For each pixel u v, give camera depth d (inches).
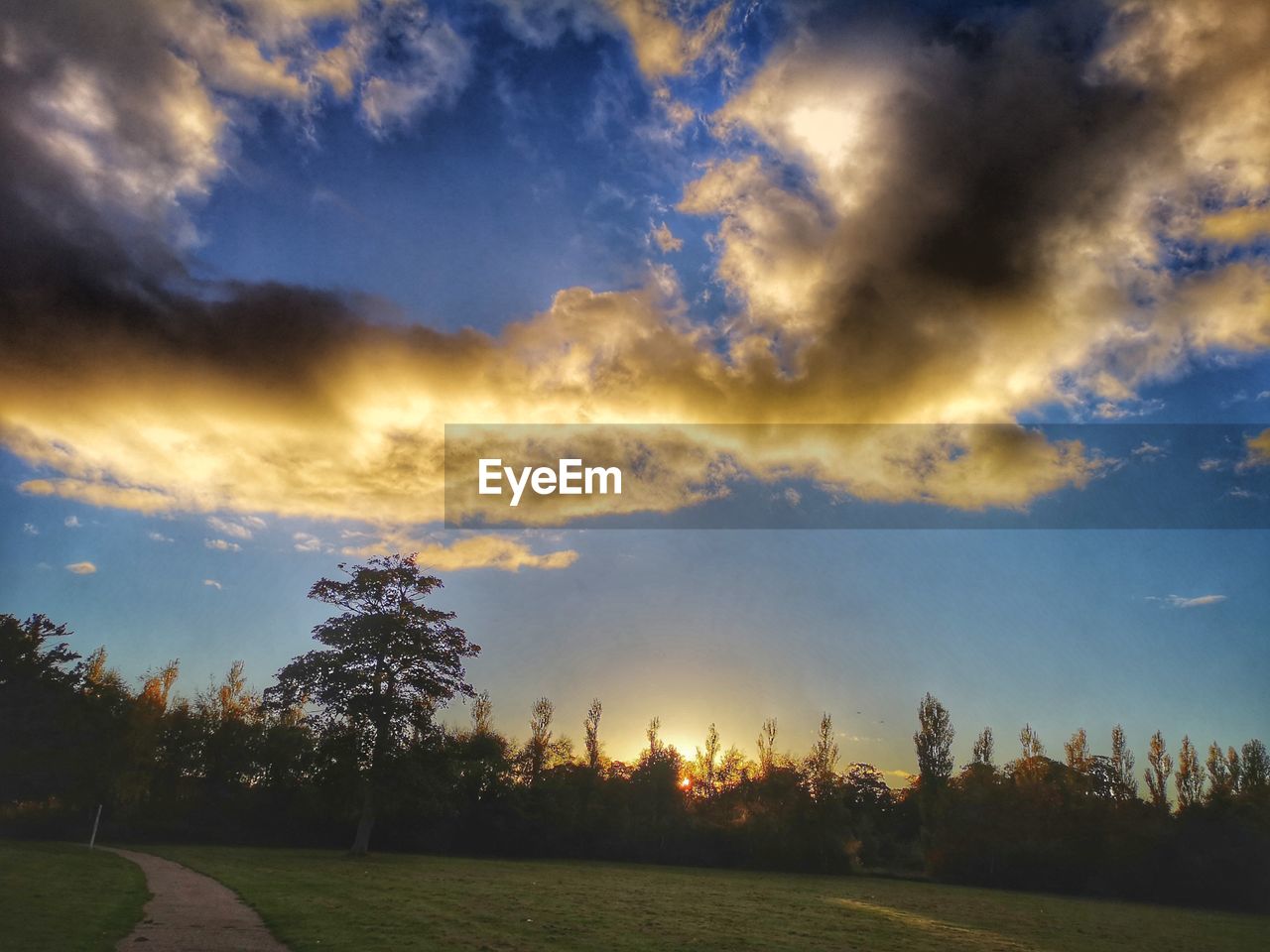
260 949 700.7
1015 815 3058.6
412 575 2282.2
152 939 719.7
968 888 2770.7
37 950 627.5
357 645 2186.3
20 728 2174.0
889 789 4239.7
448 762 2245.3
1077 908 2069.4
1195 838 2711.6
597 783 3440.0
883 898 1964.8
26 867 1218.6
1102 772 3604.8
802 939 1034.7
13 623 2368.4
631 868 2748.5
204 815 2748.5
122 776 2484.0
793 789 3403.1
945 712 3885.3
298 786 2677.2
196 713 2957.7
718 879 2412.6
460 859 2566.4
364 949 725.9
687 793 3722.9
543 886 1648.6
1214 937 1515.7
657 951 834.8
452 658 2253.9
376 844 2854.3
